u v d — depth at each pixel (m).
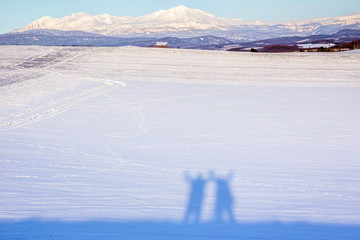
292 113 18.38
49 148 12.00
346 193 8.05
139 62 36.50
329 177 9.25
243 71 33.16
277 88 26.05
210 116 17.62
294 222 6.43
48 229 5.96
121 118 17.02
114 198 7.54
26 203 7.17
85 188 8.16
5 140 12.98
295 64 36.81
